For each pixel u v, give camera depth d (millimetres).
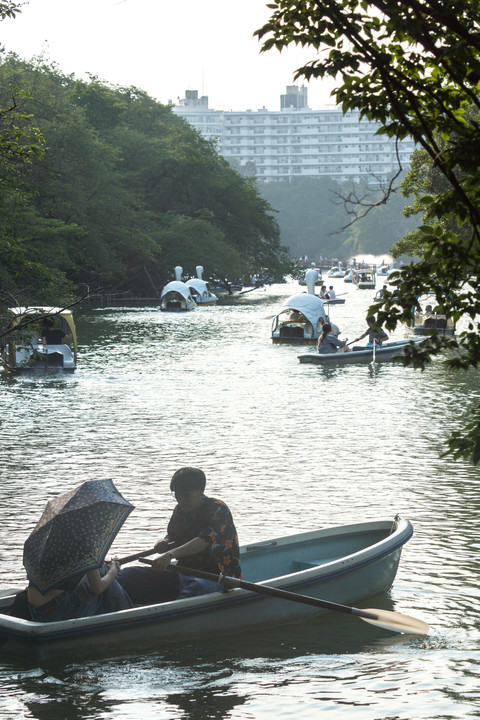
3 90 52312
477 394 25766
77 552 7934
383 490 14508
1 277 32500
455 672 7672
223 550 8484
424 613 9141
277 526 12328
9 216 27406
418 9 4715
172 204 93625
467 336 5375
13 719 6797
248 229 97188
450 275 5234
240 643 8305
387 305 5402
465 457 5215
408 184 42062
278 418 21922
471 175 4914
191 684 7426
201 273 81312
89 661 7883
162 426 20859
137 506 13531
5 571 10453
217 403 24500
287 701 7102
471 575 10305
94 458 17203
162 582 8805
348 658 8000
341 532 10172
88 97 86000
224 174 95375
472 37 4676
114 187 68812
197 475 8539
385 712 6895
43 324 32062
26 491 14531
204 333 48125
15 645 7887
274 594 8422
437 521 12602
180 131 95500
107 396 25922
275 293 95438
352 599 9266
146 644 8102
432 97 5410
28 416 22391
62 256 50844
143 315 62500
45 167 58094
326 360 33750
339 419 21703
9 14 16922
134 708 6996
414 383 28344
